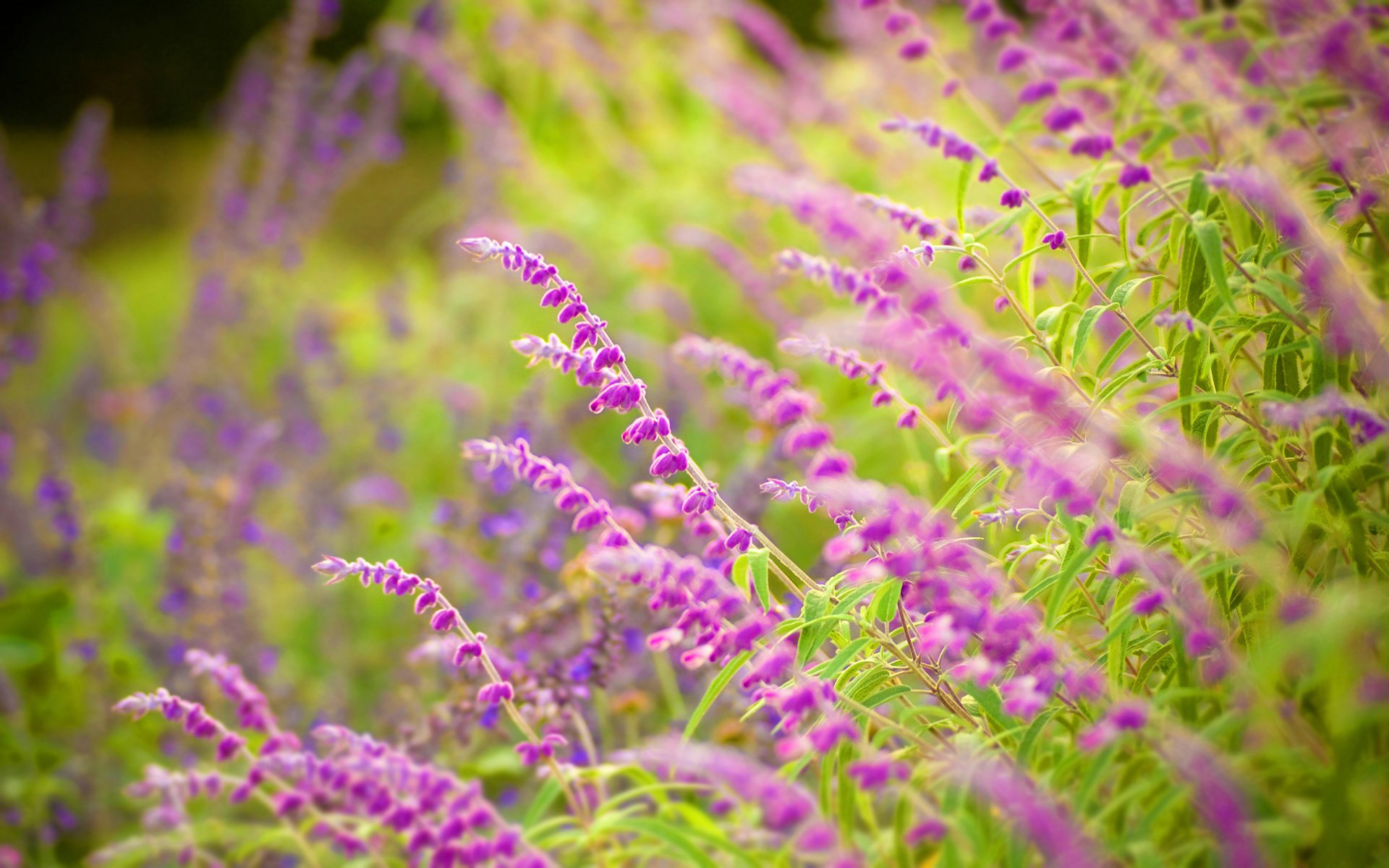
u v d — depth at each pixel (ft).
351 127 16.52
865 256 7.22
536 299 14.70
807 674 5.25
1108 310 6.17
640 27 17.47
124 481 16.37
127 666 10.72
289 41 15.96
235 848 7.48
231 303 16.25
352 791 5.07
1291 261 6.27
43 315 16.56
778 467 8.46
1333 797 4.05
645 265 12.78
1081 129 7.16
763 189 8.53
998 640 4.88
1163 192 5.67
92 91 57.52
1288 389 5.65
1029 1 7.18
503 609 9.19
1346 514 4.94
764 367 5.80
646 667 8.31
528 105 18.63
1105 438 4.91
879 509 4.80
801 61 14.89
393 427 15.14
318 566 5.30
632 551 4.81
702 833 5.18
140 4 57.67
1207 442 5.57
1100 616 5.73
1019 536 7.50
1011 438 5.24
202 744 9.42
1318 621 4.11
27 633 10.59
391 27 16.62
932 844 5.50
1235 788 3.95
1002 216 6.40
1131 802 4.58
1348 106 6.33
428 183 36.27
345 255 29.09
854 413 10.85
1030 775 4.69
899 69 13.23
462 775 7.82
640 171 15.71
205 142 48.44
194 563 10.18
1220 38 7.02
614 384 5.29
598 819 5.29
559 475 5.27
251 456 11.24
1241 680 4.61
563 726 7.42
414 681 9.61
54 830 9.08
